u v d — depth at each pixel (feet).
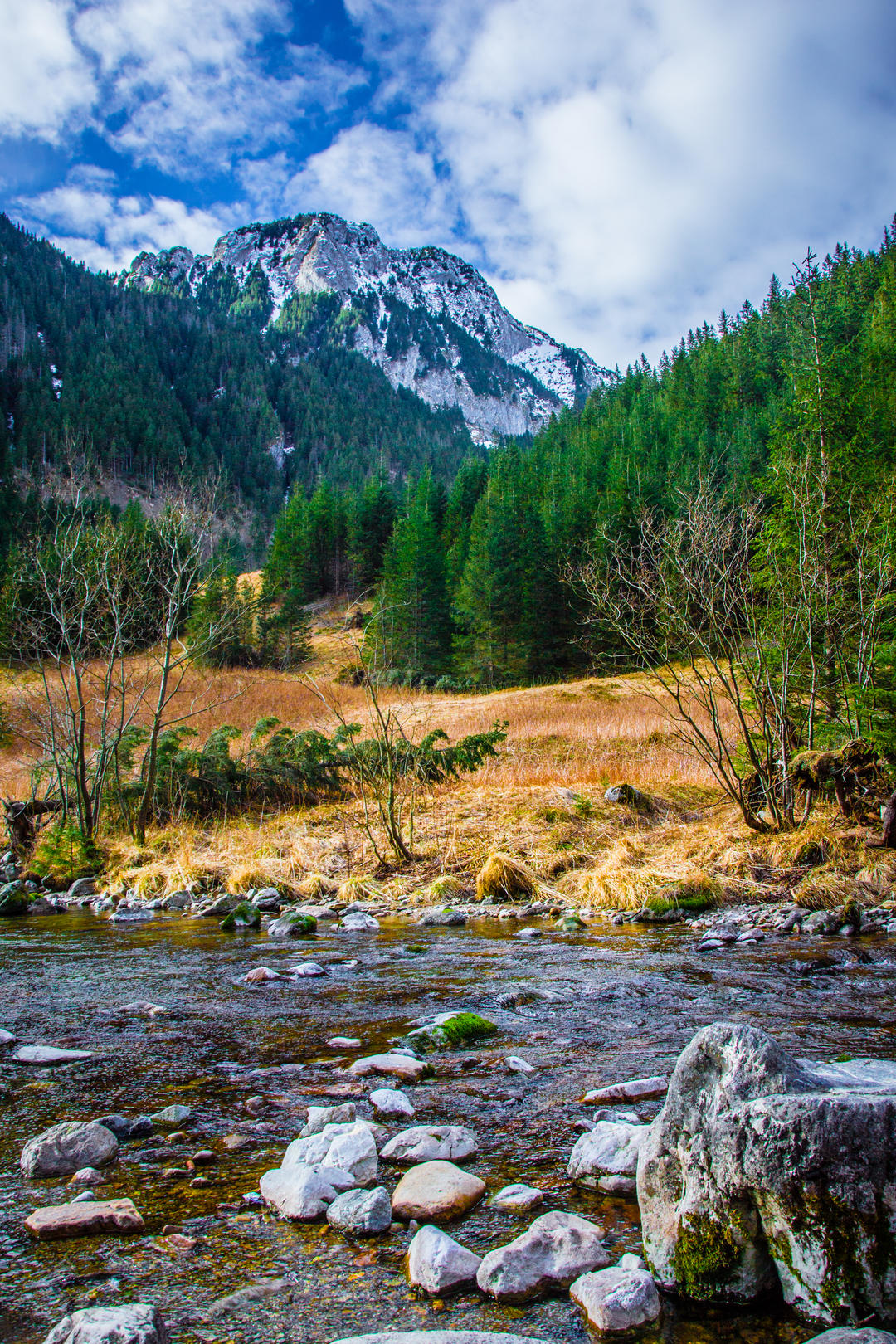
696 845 31.12
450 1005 15.10
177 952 20.93
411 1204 7.20
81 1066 11.64
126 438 483.51
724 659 33.45
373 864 33.14
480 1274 6.15
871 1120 5.54
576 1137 8.96
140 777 45.21
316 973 17.94
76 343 606.14
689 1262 6.03
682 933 22.77
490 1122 9.44
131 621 42.80
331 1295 6.01
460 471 284.00
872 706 30.99
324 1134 8.59
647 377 370.53
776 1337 5.43
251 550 428.15
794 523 34.09
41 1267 6.42
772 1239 5.79
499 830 36.14
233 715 84.94
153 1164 8.38
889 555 32.17
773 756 32.55
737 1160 5.96
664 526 33.19
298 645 143.74
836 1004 14.49
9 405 476.54
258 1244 6.79
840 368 43.80
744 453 181.98
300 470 621.31
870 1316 5.24
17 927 25.53
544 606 152.66
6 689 60.23
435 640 169.17
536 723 68.08
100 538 43.47
